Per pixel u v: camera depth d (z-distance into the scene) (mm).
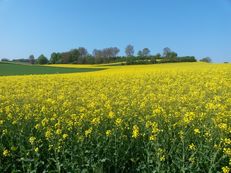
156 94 14320
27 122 9062
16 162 7199
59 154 7301
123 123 8562
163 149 6641
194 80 19094
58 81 21969
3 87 18828
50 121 9312
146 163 6617
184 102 11383
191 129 7805
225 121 8609
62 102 12297
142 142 7508
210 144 6793
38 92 15266
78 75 28453
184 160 6344
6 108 10336
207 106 9586
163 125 8305
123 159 6941
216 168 6438
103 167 6895
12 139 7895
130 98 12906
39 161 6984
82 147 7051
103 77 24078
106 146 7023
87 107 10680
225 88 15133
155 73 25938
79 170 6480
